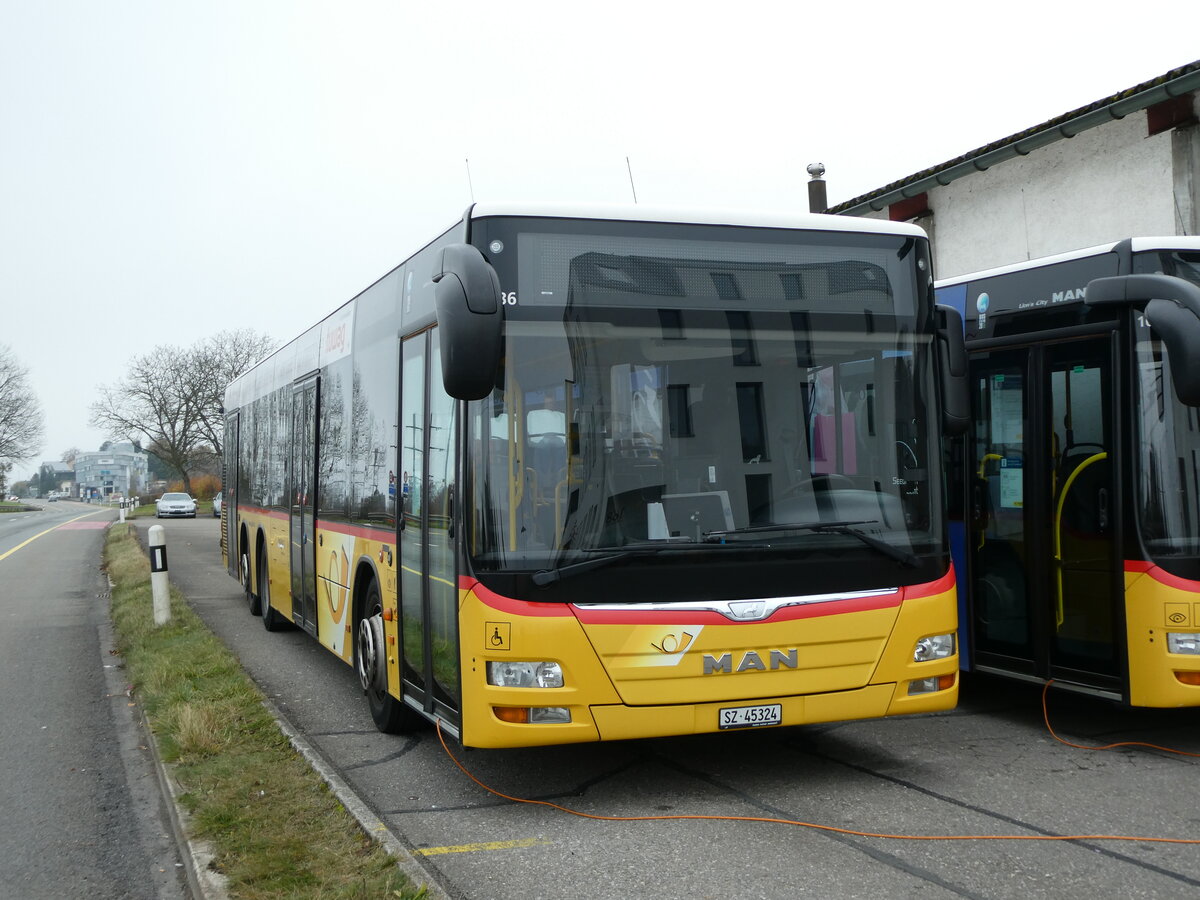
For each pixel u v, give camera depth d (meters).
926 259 6.04
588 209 5.50
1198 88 12.20
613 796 5.72
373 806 5.63
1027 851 4.74
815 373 5.70
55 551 32.16
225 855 4.69
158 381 74.12
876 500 5.70
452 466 5.55
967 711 7.66
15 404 76.12
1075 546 6.62
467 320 4.94
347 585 8.03
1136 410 6.22
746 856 4.74
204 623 12.71
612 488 5.32
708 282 5.61
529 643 5.13
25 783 6.41
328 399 8.94
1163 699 6.06
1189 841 4.84
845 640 5.49
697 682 5.26
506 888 4.43
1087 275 6.58
